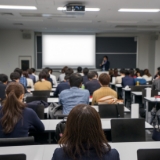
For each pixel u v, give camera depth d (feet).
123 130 7.50
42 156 5.48
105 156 3.48
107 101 10.39
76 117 3.47
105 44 37.96
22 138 5.98
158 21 26.43
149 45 38.55
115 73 28.14
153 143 6.42
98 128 3.51
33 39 35.55
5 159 4.38
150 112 14.14
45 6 19.06
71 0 16.99
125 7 19.29
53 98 14.15
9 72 35.65
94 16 23.39
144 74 24.93
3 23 28.40
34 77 21.88
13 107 6.18
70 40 36.45
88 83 15.02
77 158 3.39
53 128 7.83
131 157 5.49
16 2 17.78
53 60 36.45
